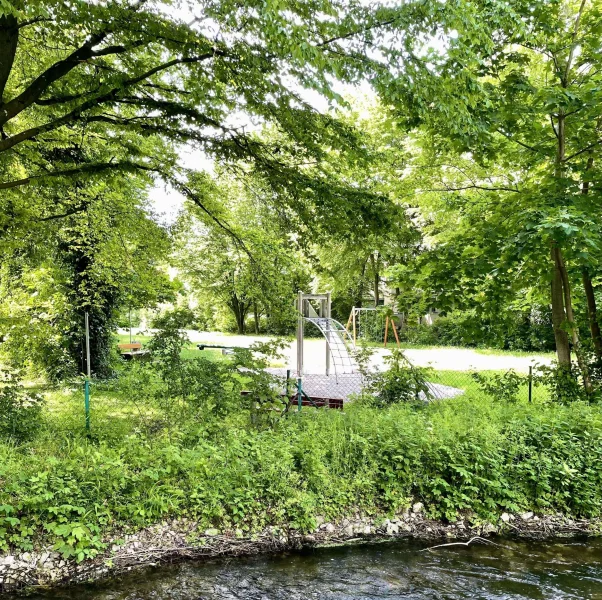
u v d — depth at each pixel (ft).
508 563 17.40
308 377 53.62
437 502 20.31
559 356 29.12
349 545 18.37
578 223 21.38
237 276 34.99
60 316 38.01
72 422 26.45
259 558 17.31
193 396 24.68
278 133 27.22
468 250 26.25
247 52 17.21
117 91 21.39
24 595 14.74
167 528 17.72
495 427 22.61
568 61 26.27
